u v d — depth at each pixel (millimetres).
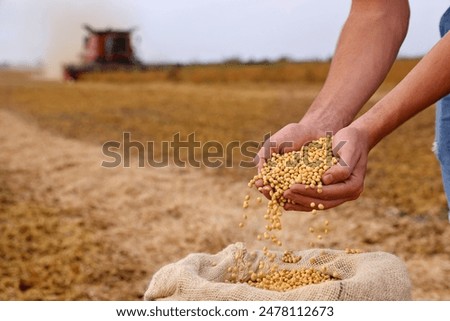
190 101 18906
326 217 6055
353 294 2227
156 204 6707
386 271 2355
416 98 2135
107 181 7781
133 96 20953
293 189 2189
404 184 7465
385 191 7078
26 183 7711
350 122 2461
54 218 6047
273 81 28781
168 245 5383
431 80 2109
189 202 6773
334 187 2150
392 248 5215
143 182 7684
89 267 4730
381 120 2174
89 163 8945
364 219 5992
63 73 29828
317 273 2541
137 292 4359
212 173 8320
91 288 4375
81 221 5930
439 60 2096
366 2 2553
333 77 2510
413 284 4410
